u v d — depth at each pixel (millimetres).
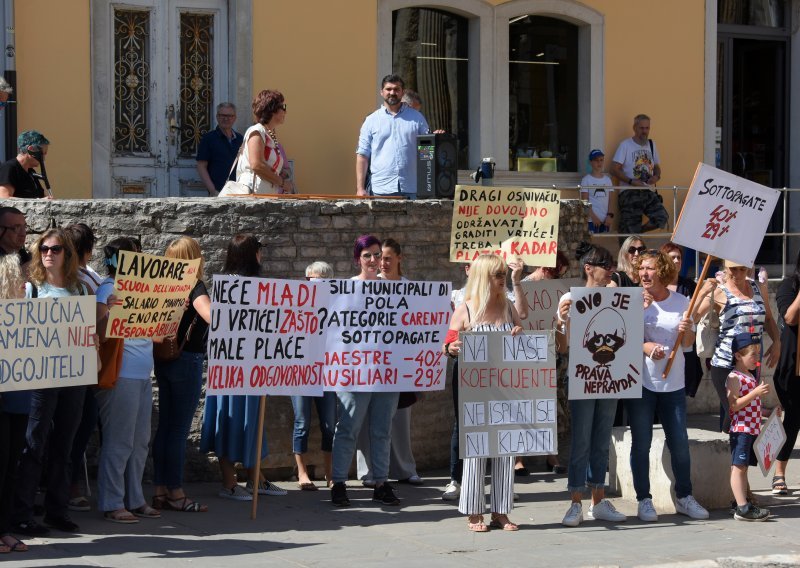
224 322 8148
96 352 7504
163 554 7328
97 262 9523
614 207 14414
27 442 7582
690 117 15070
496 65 13969
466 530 8219
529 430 8203
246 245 8641
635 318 8469
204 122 12453
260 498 9148
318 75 12703
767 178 16562
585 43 14484
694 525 8516
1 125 11266
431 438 10500
